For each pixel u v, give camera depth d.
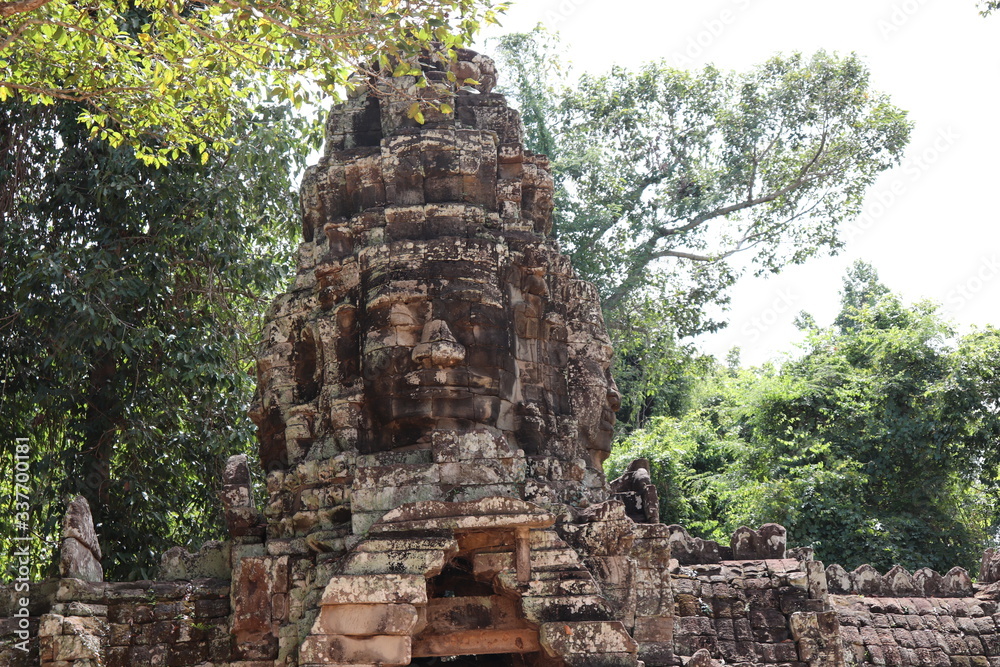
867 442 26.05
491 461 11.31
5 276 18.88
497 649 11.09
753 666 14.15
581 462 13.22
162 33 15.10
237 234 19.95
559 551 10.96
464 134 13.70
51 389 17.84
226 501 13.02
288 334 14.09
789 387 26.97
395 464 11.34
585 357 14.47
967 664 16.56
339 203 13.88
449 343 12.23
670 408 34.25
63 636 11.32
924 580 17.80
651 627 12.35
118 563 18.12
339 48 12.00
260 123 19.78
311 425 13.45
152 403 18.70
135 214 18.94
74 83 13.68
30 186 19.62
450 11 11.97
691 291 31.45
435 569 10.54
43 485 18.86
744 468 27.42
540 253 13.64
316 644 10.20
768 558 15.54
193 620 12.41
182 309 19.41
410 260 12.75
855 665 15.95
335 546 11.57
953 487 25.66
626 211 30.84
